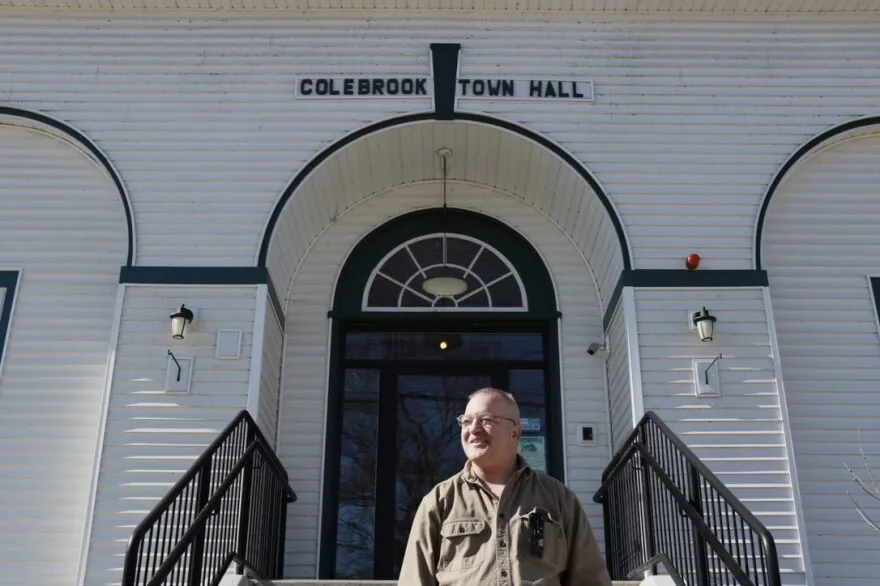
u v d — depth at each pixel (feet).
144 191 23.75
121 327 22.27
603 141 24.54
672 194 23.99
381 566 24.11
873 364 23.70
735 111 24.89
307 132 24.50
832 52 25.58
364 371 26.17
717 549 14.37
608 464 24.31
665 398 21.79
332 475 24.50
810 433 23.04
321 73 25.07
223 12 25.59
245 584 17.42
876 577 21.77
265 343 22.86
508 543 10.03
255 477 18.69
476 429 10.61
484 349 26.48
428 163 26.48
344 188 26.32
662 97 24.97
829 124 24.86
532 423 25.64
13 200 24.73
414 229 27.48
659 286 22.84
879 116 24.94
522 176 26.37
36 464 22.26
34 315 23.70
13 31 25.39
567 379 25.55
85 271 24.22
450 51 25.21
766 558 13.61
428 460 25.25
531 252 27.14
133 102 24.70
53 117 24.50
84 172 25.02
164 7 25.52
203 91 24.82
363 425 25.54
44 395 22.93
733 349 22.25
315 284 26.58
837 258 24.71
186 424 21.38
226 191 23.82
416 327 26.53
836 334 23.98
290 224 24.63
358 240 27.14
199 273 22.84
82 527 21.72
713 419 21.57
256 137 24.39
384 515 24.59
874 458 22.79
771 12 25.80
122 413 21.40
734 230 23.62
